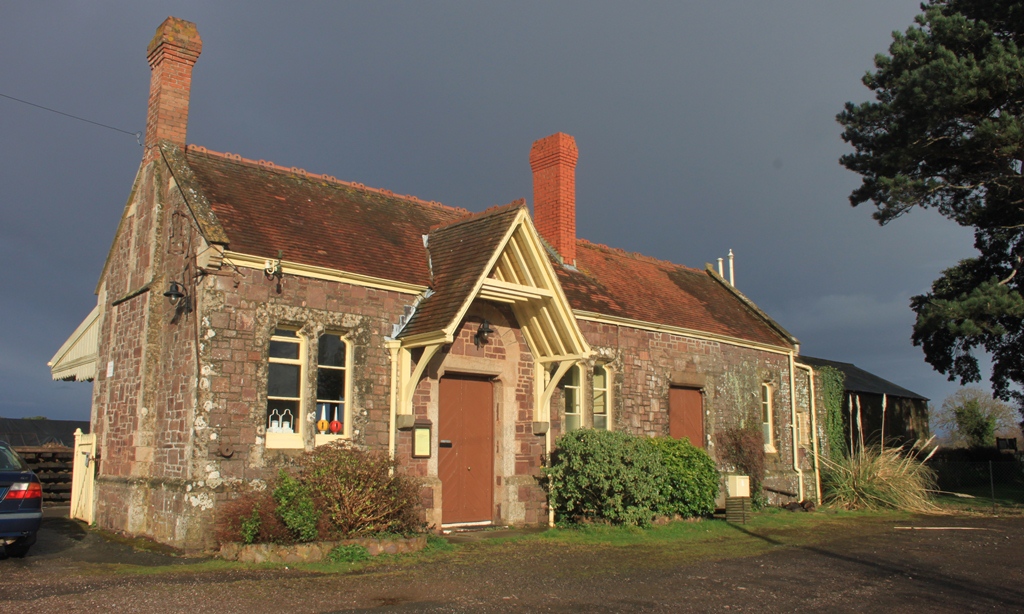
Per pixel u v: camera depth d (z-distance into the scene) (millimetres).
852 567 10258
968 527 15367
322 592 7840
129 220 14461
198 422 10617
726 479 18031
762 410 20797
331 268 12141
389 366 12711
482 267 12672
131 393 13023
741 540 12953
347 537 10297
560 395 15492
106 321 14766
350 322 12344
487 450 14242
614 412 16328
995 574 9883
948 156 21500
